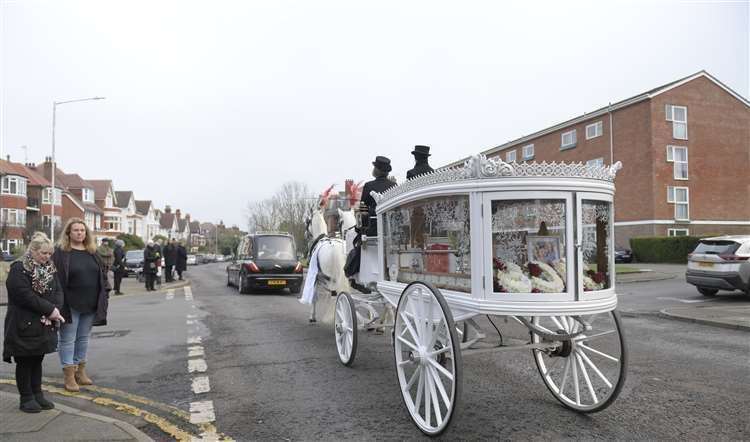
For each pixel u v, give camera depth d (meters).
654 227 32.97
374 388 5.88
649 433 4.48
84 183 64.69
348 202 9.30
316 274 8.63
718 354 7.38
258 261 16.94
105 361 7.26
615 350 7.68
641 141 33.81
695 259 13.93
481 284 4.31
